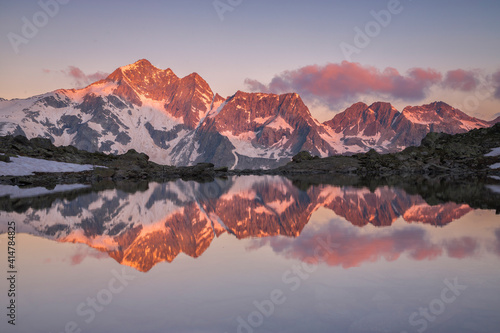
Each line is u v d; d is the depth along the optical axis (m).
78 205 22.48
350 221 15.37
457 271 7.98
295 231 13.16
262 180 54.94
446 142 91.50
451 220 15.27
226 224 15.01
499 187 34.56
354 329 5.30
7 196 28.22
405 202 22.34
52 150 64.06
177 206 21.83
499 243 10.72
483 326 5.39
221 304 6.28
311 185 40.19
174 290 7.01
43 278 7.85
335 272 7.99
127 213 18.77
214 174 79.94
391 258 9.14
